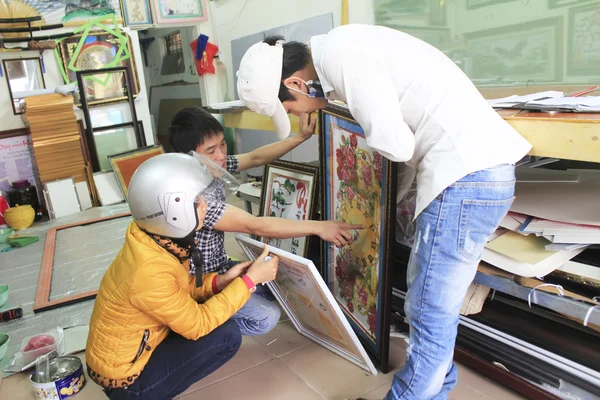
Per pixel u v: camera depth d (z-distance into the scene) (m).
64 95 4.34
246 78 1.42
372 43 1.20
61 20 4.57
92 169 4.70
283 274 1.77
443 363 1.31
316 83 1.39
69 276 2.86
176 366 1.42
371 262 1.72
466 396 1.59
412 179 1.72
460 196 1.18
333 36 1.24
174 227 1.26
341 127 1.83
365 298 1.80
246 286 1.49
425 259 1.26
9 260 3.23
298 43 1.43
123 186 4.57
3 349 2.04
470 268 1.25
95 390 1.79
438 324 1.28
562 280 1.54
